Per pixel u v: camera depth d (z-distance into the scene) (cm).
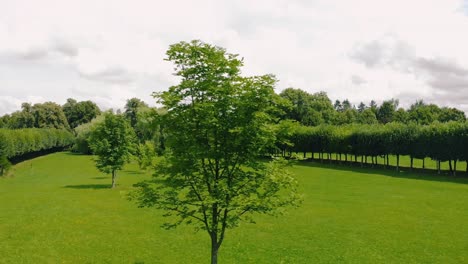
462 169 9312
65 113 19200
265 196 1836
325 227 3572
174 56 1853
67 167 9844
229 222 1809
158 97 1850
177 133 1878
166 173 1900
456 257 2717
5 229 3344
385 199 5081
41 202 4691
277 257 2705
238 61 1798
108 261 2561
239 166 1880
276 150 1986
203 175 1897
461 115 16450
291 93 15488
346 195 5422
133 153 6475
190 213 1925
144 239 3100
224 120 1780
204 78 1831
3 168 8175
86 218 3812
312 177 7712
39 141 12719
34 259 2559
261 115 1717
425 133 8200
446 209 4406
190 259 2638
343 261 2627
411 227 3569
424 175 7900
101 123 6075
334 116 16575
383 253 2805
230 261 2614
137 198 1956
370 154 9675
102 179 7331
